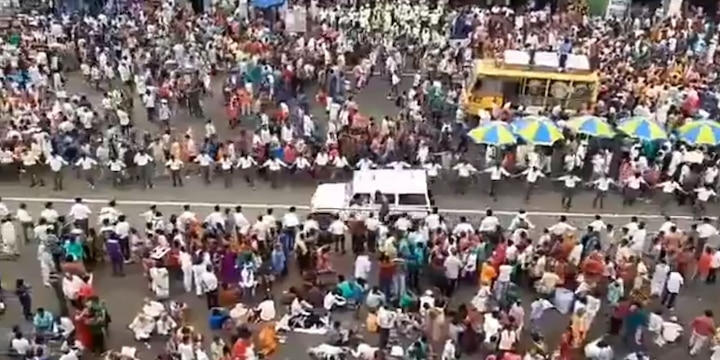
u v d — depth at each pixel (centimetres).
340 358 2166
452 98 3481
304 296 2372
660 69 3769
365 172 2767
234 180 3084
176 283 2481
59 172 2955
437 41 4125
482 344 2186
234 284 2388
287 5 4406
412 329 2230
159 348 2225
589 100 3388
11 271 2544
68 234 2459
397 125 3247
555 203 2989
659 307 2438
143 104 3609
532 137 2945
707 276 2548
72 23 4200
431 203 2703
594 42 4044
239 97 3469
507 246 2400
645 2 4909
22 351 2080
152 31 4078
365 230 2572
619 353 2247
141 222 2777
